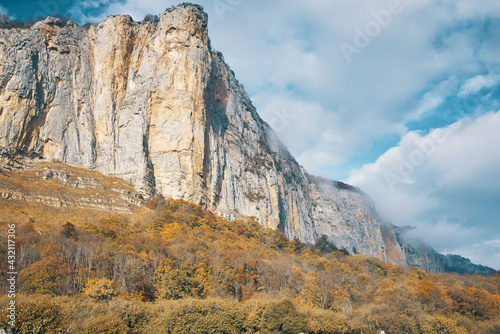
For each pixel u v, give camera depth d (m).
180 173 140.50
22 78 133.25
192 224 117.81
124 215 116.56
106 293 63.81
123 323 55.16
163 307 63.94
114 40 162.25
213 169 153.25
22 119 130.25
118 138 149.38
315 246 193.75
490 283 139.75
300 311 74.38
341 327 73.81
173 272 75.38
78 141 145.38
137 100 152.25
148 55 161.00
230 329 65.62
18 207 99.62
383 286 106.38
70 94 150.00
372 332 75.75
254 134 197.00
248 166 176.88
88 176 134.25
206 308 65.50
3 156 122.12
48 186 117.56
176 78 154.12
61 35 155.50
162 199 133.75
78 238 83.69
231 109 187.50
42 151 136.38
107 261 74.25
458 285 127.94
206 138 153.75
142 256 80.12
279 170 198.88
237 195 162.25
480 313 92.12
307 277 94.62
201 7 174.75
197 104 152.38
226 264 87.75
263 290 88.19
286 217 184.00
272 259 110.06
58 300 57.94
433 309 89.25
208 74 162.00
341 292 94.62
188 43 159.25
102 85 156.00
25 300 53.22
